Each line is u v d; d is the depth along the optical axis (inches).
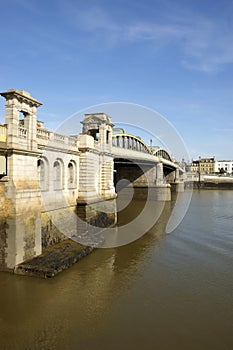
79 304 564.7
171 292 633.0
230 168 6953.7
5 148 660.1
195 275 733.9
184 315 536.1
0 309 534.6
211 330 489.4
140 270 761.6
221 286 668.1
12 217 668.1
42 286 628.7
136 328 491.2
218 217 1604.3
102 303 572.7
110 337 464.1
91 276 703.1
